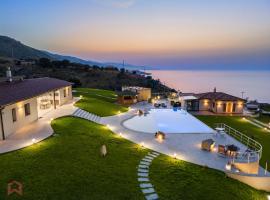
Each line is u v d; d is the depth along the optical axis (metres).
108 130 28.31
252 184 18.25
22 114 24.98
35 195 13.17
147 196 14.38
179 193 15.11
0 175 14.77
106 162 18.48
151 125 33.03
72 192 13.84
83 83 91.56
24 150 18.78
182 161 20.19
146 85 98.38
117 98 53.62
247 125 38.22
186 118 38.78
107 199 13.60
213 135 28.56
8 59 104.81
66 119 29.12
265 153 25.77
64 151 19.34
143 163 19.25
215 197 15.20
